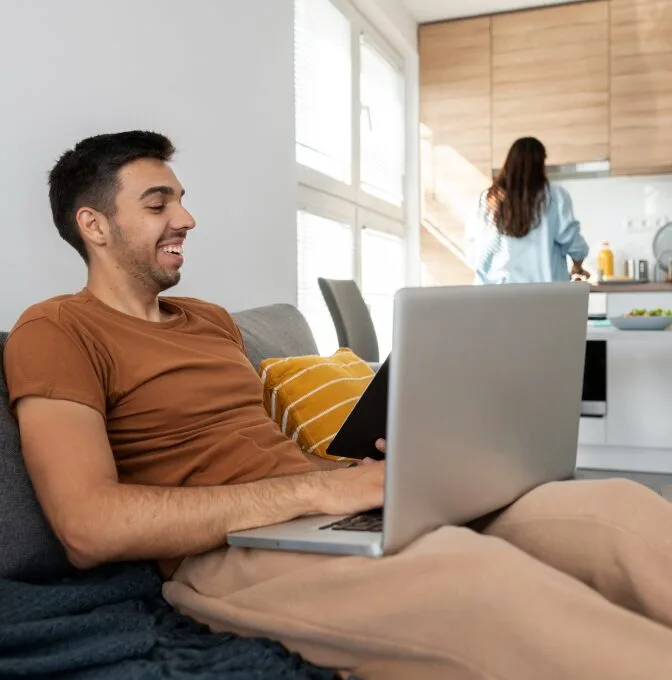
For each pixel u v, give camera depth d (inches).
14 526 47.3
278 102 130.6
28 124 76.3
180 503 47.8
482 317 44.9
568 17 220.2
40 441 48.6
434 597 39.0
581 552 47.5
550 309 50.7
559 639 35.4
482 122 228.7
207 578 49.5
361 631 41.4
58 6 80.3
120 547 46.6
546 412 53.1
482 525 54.5
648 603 44.0
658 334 138.6
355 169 191.9
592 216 233.1
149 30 95.9
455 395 44.3
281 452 61.8
